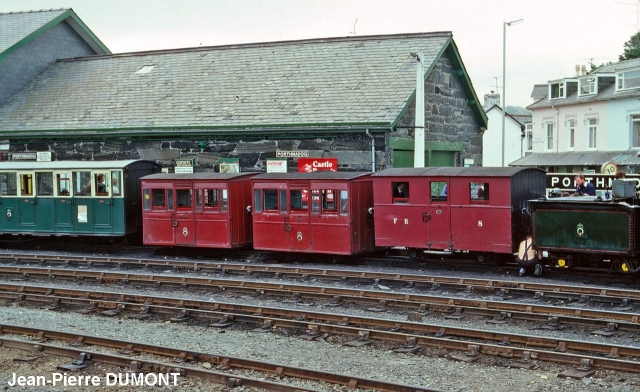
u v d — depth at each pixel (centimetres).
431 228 1981
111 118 3011
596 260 1764
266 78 3006
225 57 3316
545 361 1062
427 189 1986
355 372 1031
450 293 1620
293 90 2839
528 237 1839
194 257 2361
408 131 2644
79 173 2492
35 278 1967
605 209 1694
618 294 1498
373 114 2494
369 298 1520
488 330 1188
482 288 1616
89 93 3303
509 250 1867
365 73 2809
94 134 2944
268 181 2200
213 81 3109
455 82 3055
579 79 4841
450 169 1994
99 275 1892
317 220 2122
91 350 1170
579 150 4822
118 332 1309
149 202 2383
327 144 2558
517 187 1894
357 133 2492
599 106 4625
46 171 2534
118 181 2431
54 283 1878
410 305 1466
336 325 1257
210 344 1208
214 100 2942
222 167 2750
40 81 3553
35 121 3156
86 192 2480
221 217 2261
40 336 1255
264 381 953
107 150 2970
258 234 2223
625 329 1237
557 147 5056
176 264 2081
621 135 4459
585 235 1725
